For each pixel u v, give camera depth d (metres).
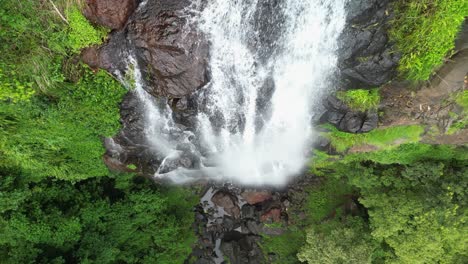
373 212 12.93
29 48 9.98
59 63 10.88
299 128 14.04
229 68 11.66
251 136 14.72
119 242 15.98
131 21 10.84
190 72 11.25
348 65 10.75
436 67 10.30
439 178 12.30
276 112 13.39
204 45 10.91
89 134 13.23
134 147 14.84
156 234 16.77
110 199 15.99
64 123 12.10
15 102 10.54
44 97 11.16
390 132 12.44
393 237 12.34
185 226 17.97
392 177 12.94
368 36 10.01
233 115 13.48
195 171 16.95
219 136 14.74
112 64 11.55
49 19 9.97
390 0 9.22
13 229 13.14
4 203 12.70
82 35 10.60
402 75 10.62
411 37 9.34
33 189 13.77
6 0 9.23
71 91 11.50
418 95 11.13
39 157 13.01
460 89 10.41
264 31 10.98
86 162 14.36
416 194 12.38
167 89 11.66
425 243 11.34
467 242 11.44
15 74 9.93
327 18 10.29
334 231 13.75
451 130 11.54
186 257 18.23
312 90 12.26
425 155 12.61
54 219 13.70
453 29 8.77
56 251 14.18
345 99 11.99
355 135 13.07
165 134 14.53
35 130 12.07
